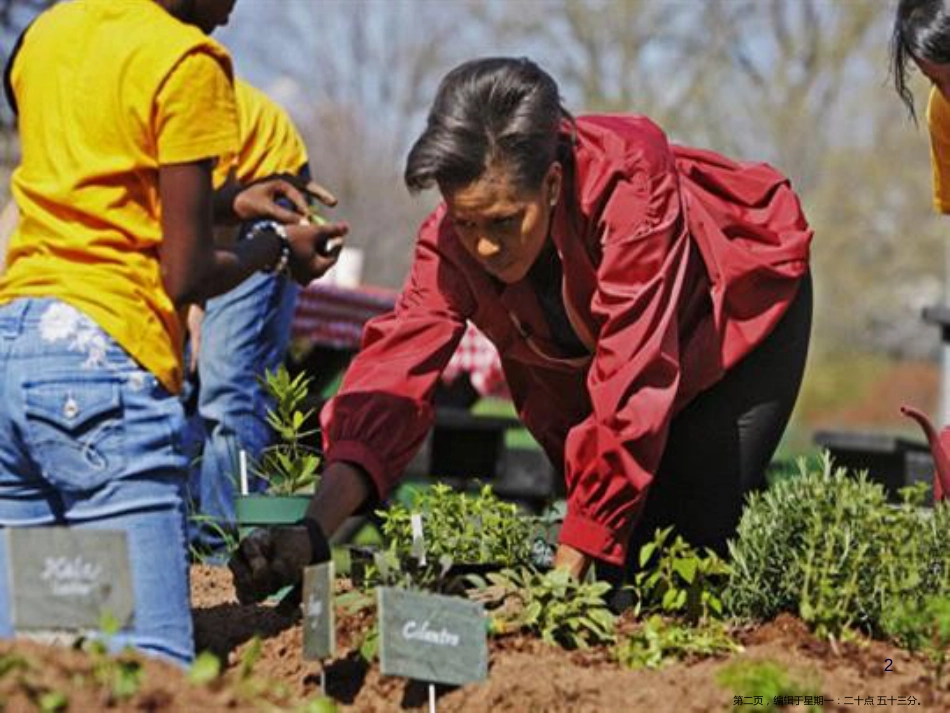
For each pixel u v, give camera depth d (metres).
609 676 5.98
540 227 6.23
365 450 6.55
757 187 7.23
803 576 6.64
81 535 5.43
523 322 6.86
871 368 54.72
